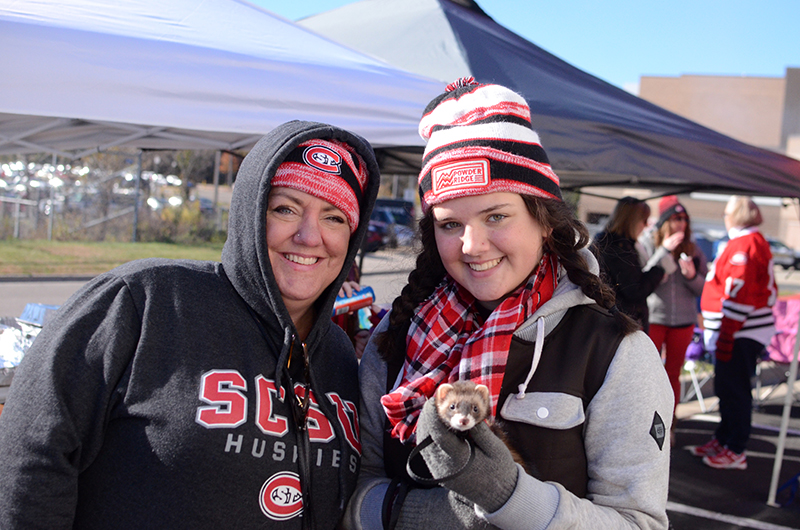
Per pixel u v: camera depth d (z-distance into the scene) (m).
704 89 40.12
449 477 1.02
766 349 5.86
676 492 4.11
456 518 1.17
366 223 1.42
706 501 3.98
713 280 4.77
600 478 1.18
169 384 1.14
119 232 15.63
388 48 3.85
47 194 15.48
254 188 1.26
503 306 1.25
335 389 1.43
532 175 1.22
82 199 15.87
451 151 1.23
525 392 1.22
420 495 1.24
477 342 1.22
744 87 39.56
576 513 1.07
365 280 8.44
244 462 1.14
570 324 1.28
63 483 1.06
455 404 1.00
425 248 1.44
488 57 3.52
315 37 2.71
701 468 4.57
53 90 1.90
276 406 1.23
